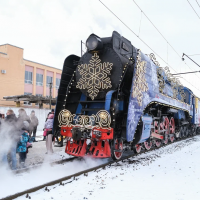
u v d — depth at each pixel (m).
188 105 14.18
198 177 4.91
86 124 6.25
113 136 6.29
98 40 6.57
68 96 7.32
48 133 7.62
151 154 8.10
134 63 7.21
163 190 4.06
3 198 3.69
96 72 6.74
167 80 10.70
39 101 18.05
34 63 24.33
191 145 10.60
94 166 6.22
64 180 4.82
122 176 5.01
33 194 4.01
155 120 9.13
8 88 21.61
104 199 3.66
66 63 7.32
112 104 6.30
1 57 21.03
